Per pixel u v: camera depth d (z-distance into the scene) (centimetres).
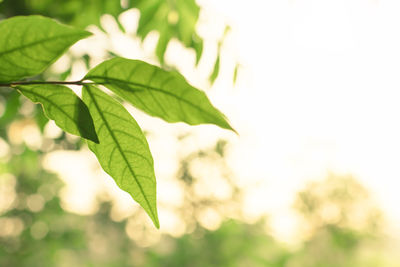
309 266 1253
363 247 1296
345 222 1255
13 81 60
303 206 1256
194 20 299
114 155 74
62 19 268
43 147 383
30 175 742
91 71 67
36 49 57
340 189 1255
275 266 1110
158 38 303
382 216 1274
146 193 76
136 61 65
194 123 69
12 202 780
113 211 1328
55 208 815
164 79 65
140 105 70
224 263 1062
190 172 909
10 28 55
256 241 1097
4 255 777
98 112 71
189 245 1065
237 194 1016
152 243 1154
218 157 888
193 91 65
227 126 66
